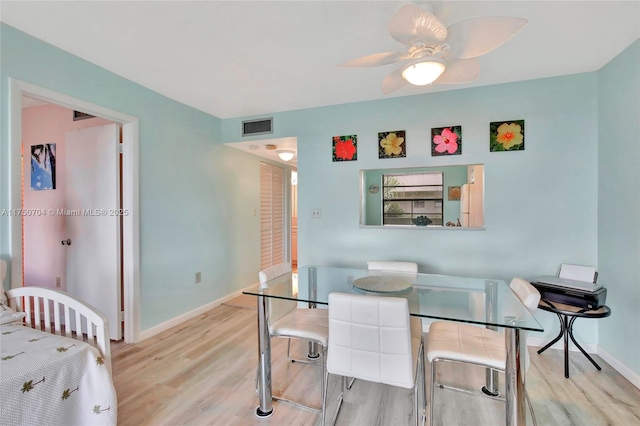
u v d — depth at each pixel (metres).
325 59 2.24
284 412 1.76
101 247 2.68
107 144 2.64
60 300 1.70
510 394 1.39
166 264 2.96
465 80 1.87
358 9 1.68
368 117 3.08
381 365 1.42
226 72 2.45
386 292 1.84
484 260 2.73
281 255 5.36
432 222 3.61
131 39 1.98
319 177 3.27
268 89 2.80
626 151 2.08
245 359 2.37
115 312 2.64
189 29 1.86
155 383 2.04
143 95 2.71
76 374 1.40
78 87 2.20
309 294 1.84
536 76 2.52
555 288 2.21
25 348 1.38
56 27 1.84
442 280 2.19
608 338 2.29
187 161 3.21
